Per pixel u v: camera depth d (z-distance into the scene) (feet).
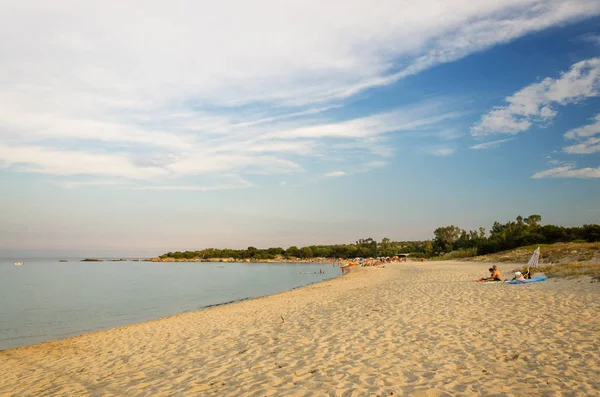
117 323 66.64
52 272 287.28
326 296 73.92
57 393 26.14
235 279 195.00
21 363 37.42
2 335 57.06
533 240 193.67
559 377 19.92
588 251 108.37
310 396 20.01
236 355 31.24
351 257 521.24
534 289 53.83
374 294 66.59
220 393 22.15
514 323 32.89
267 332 39.65
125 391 24.76
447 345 27.76
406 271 156.66
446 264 192.85
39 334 57.52
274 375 24.53
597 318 32.37
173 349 36.65
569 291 48.73
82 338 48.78
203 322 52.65
